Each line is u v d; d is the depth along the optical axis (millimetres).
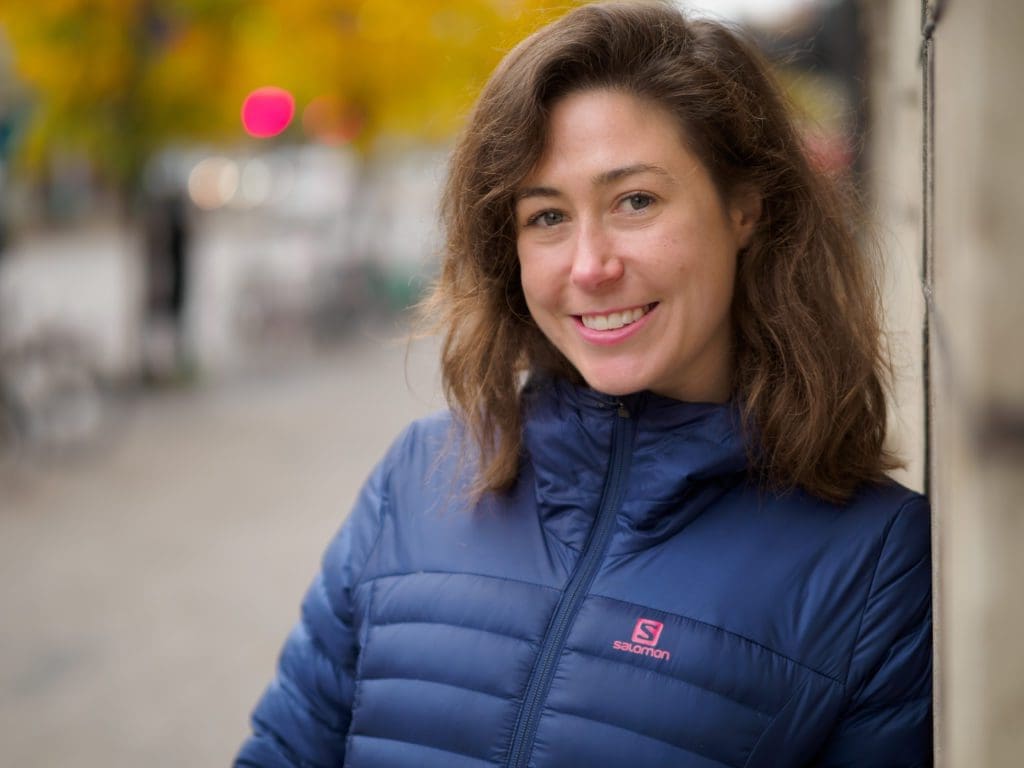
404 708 1436
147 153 10141
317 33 10594
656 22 1364
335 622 1601
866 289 1481
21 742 4082
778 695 1291
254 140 15297
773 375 1412
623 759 1297
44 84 9578
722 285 1398
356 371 12414
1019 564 504
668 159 1336
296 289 14039
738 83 1397
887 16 2926
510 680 1376
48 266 22078
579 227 1362
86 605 5473
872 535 1354
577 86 1350
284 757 1629
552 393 1490
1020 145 501
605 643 1343
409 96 11992
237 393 11023
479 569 1462
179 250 11109
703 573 1357
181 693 4492
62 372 8258
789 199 1441
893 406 1569
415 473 1610
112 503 7270
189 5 9422
